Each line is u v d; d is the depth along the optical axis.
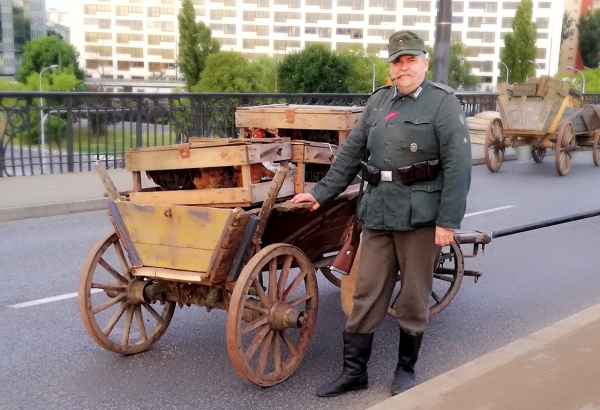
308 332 4.38
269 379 4.14
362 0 105.19
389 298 4.11
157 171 4.55
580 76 69.81
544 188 13.08
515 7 108.19
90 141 12.63
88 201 9.91
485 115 17.78
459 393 3.59
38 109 11.95
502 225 9.53
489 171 15.50
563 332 4.54
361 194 4.15
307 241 4.66
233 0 106.00
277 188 4.00
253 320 4.14
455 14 109.50
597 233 9.08
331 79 52.44
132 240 4.23
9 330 5.14
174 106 13.54
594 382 3.73
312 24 106.19
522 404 3.46
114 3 111.12
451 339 5.19
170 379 4.34
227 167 4.34
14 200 9.68
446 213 3.71
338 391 4.11
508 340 5.20
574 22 129.25
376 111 3.96
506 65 76.06
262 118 5.44
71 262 7.11
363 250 4.05
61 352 4.75
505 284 6.69
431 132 3.74
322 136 5.36
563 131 14.55
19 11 117.12
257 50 107.19
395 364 4.66
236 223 3.88
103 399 4.05
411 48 3.70
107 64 112.38
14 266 6.91
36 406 3.95
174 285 4.42
